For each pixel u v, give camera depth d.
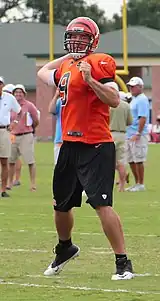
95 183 13.50
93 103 13.56
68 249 14.27
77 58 13.79
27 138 29.80
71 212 14.23
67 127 13.76
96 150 13.55
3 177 28.06
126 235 18.97
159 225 20.88
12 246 17.36
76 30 13.68
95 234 19.12
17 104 28.28
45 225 20.80
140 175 30.30
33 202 26.31
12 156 30.16
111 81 13.45
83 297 12.14
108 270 14.56
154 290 12.65
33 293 12.48
